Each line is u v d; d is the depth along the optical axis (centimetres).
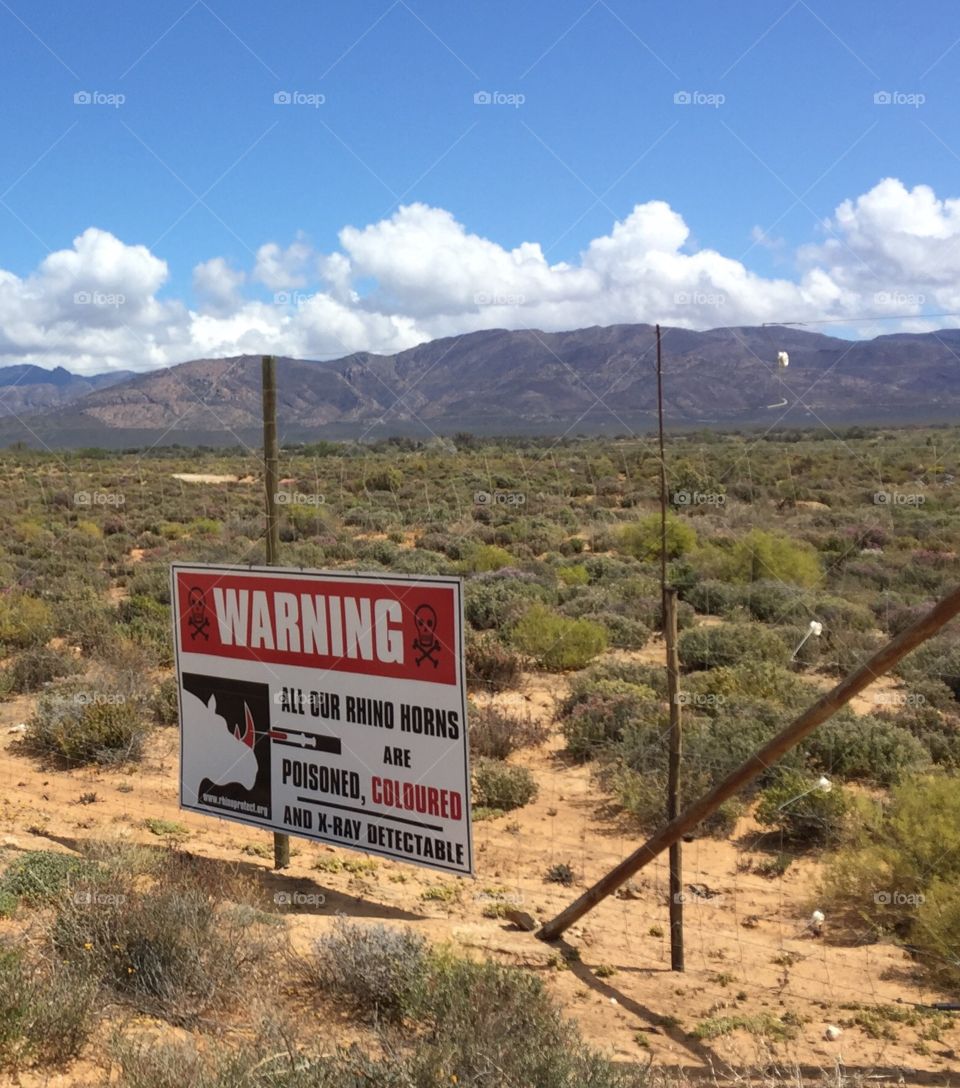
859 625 1873
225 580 825
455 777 715
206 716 849
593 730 1274
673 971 704
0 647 1756
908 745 1167
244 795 831
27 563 2911
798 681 1418
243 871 837
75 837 894
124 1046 436
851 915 824
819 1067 555
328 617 768
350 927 624
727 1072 550
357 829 768
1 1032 449
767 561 2433
